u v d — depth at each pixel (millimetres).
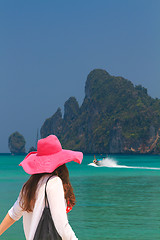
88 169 54344
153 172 45406
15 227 10352
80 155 2631
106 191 21938
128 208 14297
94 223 11047
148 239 8797
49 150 2584
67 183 2672
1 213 12750
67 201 2672
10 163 92875
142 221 11383
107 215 12539
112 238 8938
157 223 11008
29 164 2568
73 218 11938
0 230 2693
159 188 23969
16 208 2629
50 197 2443
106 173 43938
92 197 18578
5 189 23594
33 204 2527
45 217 2414
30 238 2422
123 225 10695
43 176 2543
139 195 19609
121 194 20125
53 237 2377
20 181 31859
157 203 15984
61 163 2543
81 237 9125
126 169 53188
